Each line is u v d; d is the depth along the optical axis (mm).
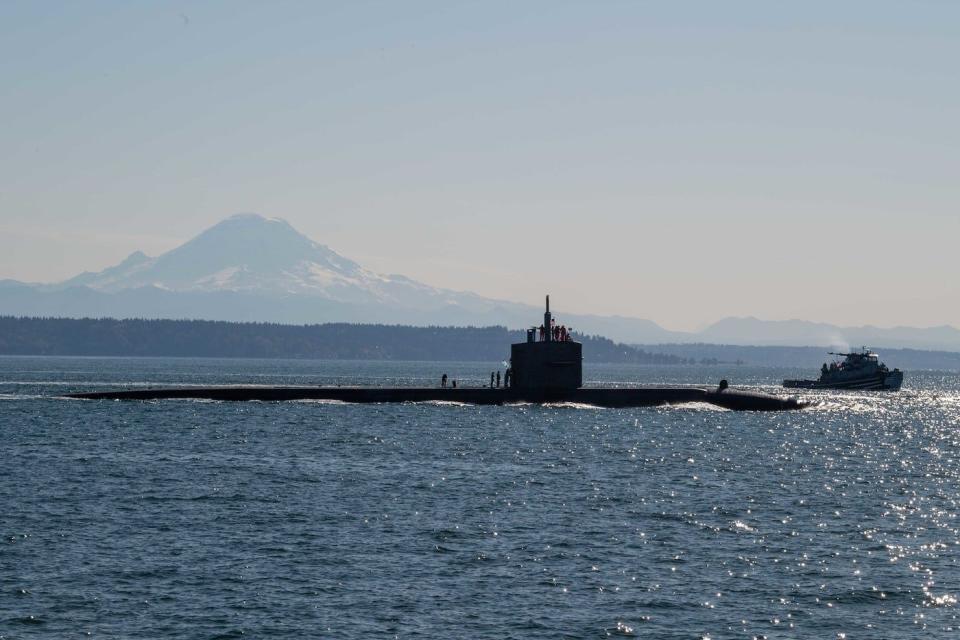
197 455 177875
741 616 91312
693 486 156625
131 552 107438
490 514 128875
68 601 91562
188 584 96875
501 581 99688
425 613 90188
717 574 103938
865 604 95125
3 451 180875
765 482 163625
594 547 113312
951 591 99125
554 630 86812
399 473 160875
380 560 105812
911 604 95250
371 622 87750
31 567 101188
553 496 143250
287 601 92500
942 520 133250
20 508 127625
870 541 119438
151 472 157875
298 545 111188
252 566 102938
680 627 88438
